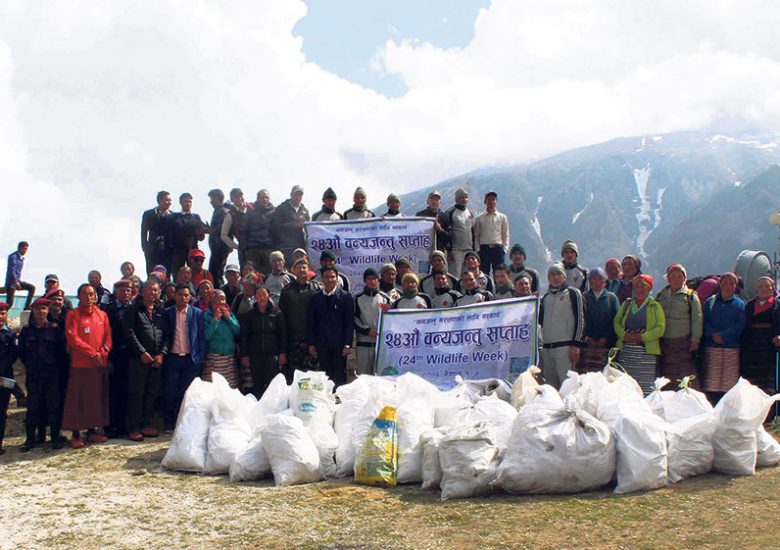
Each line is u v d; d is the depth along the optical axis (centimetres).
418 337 1080
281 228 1370
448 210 1396
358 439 833
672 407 815
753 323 986
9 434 1083
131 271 1302
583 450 714
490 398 898
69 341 990
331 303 1089
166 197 1393
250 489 780
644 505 675
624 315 1002
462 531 626
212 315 1099
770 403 786
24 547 623
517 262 1246
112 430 1066
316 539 621
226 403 888
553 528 623
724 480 749
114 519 686
